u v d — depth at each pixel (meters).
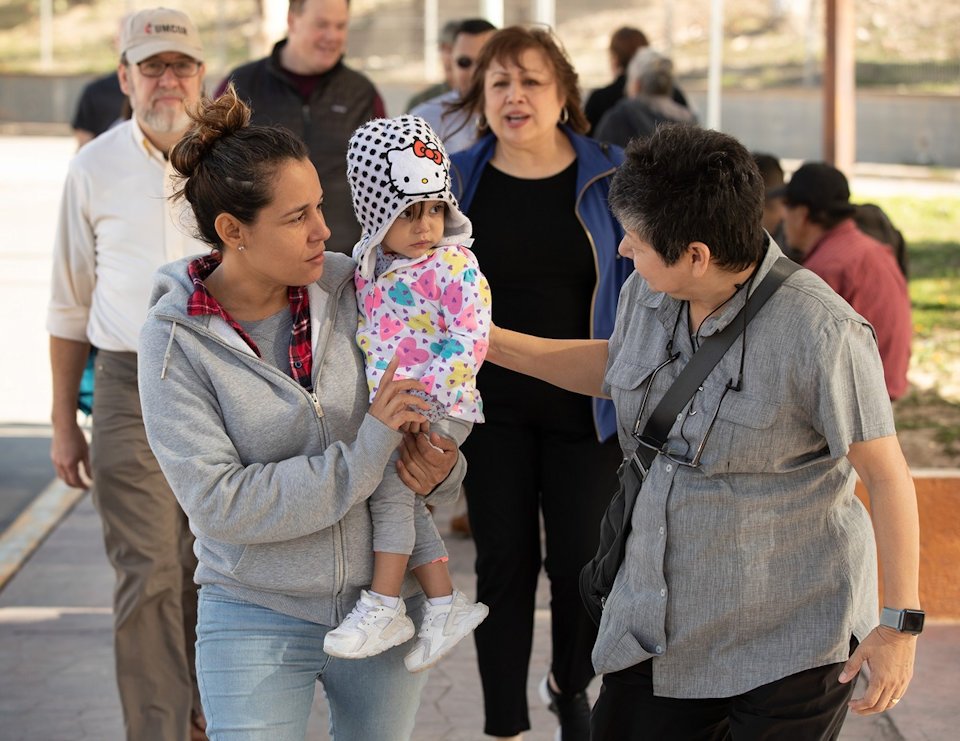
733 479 2.59
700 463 2.58
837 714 2.63
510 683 3.88
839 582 2.60
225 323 2.58
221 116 2.56
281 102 5.39
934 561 5.17
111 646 5.11
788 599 2.60
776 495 2.58
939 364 9.81
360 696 2.76
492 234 3.89
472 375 2.80
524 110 3.85
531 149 3.93
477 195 3.94
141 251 3.94
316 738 4.37
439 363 2.75
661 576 2.64
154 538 3.94
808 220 5.55
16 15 35.22
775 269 2.57
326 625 2.68
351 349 2.70
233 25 31.55
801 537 2.60
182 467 2.52
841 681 2.51
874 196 18.59
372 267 2.78
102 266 3.99
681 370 2.64
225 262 2.62
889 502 2.50
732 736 2.74
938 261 13.93
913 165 22.58
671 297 2.69
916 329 10.88
